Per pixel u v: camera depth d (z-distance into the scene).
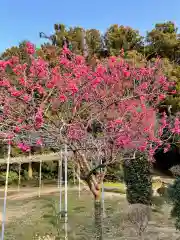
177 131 6.20
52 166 17.41
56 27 17.23
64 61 5.74
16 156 13.70
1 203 11.18
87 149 5.39
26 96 4.86
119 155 5.63
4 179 16.73
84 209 7.46
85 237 5.18
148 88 6.74
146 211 6.29
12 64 5.44
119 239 5.46
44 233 5.79
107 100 5.91
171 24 19.67
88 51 14.05
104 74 6.22
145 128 5.75
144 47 18.78
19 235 6.07
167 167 16.22
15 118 4.98
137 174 8.28
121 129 5.47
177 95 14.23
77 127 5.32
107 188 12.16
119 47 18.55
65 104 5.28
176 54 18.72
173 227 6.59
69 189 13.12
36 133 5.02
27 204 10.07
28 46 5.62
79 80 5.41
